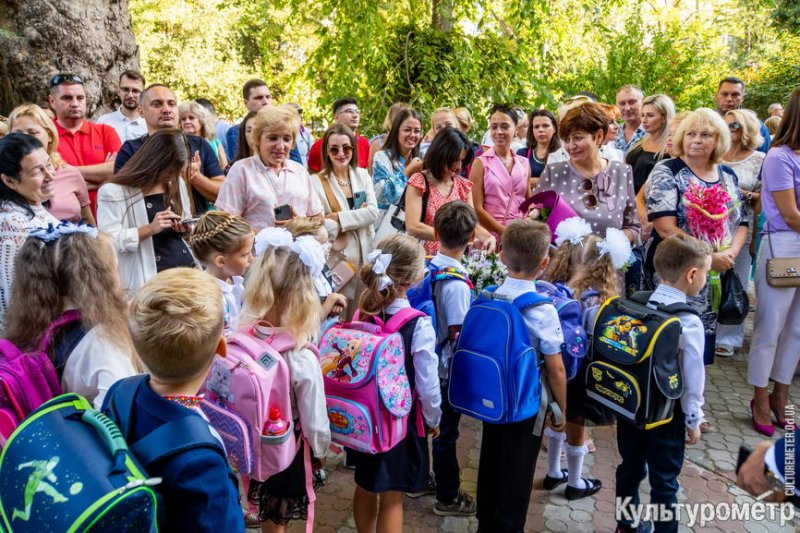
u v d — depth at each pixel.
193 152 3.53
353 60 7.88
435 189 3.67
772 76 12.27
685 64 8.26
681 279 2.48
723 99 5.64
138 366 1.75
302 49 17.12
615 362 2.35
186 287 1.35
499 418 2.31
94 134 4.09
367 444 2.12
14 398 1.52
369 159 5.35
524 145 6.12
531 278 2.44
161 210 2.85
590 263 2.71
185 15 16.80
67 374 1.64
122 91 4.86
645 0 9.93
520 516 2.39
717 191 3.26
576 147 3.37
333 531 2.71
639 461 2.55
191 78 16.66
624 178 3.43
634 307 2.42
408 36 7.90
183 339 1.29
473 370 2.38
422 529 2.76
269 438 1.87
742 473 1.51
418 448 2.31
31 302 1.64
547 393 2.44
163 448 1.14
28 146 2.42
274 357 1.90
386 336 2.14
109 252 1.76
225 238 2.31
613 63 8.35
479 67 8.05
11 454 1.15
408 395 2.19
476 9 8.32
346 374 2.15
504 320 2.33
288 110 3.38
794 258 3.44
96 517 0.98
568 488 2.98
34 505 1.05
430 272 2.71
